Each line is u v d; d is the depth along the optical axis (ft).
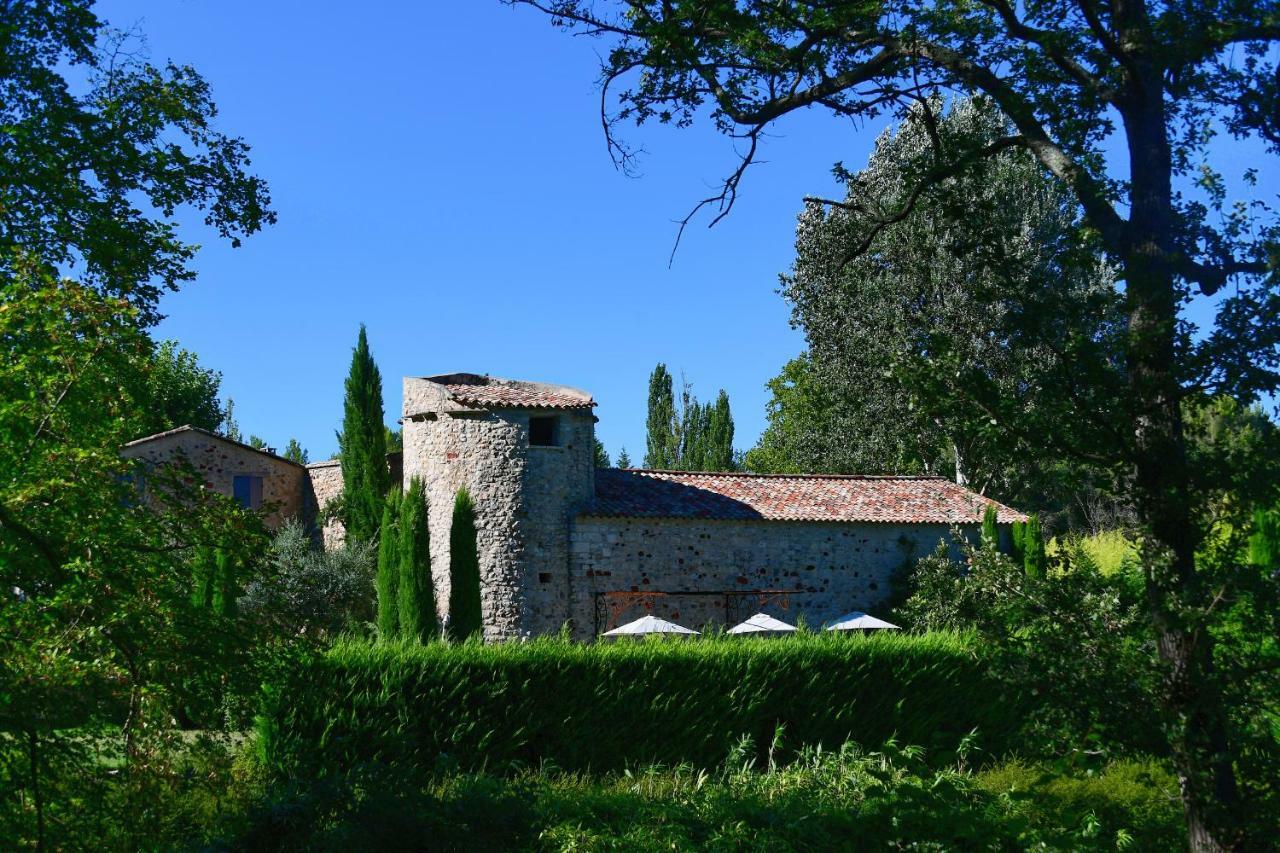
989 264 26.73
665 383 186.29
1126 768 41.29
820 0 30.04
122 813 24.16
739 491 97.60
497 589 87.66
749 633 82.69
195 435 108.47
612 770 48.70
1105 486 24.12
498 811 32.12
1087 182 25.82
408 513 84.33
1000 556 25.02
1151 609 22.63
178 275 49.08
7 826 22.84
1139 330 23.22
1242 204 24.66
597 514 88.79
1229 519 22.90
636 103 33.12
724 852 33.50
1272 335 21.66
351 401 108.17
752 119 32.12
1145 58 25.46
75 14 45.55
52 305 24.63
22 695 21.30
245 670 25.94
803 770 44.27
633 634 81.15
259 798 32.14
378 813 29.58
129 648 24.13
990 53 29.94
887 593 95.71
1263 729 22.39
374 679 45.44
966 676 53.11
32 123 44.42
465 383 97.50
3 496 22.99
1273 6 24.76
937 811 25.54
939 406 25.46
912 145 112.57
